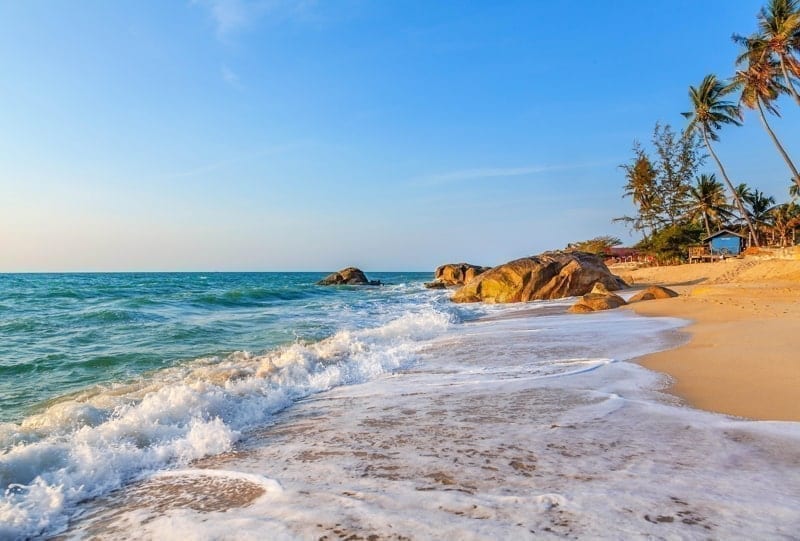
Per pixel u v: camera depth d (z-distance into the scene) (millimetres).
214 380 7516
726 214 54344
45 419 5414
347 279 66938
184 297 27297
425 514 2848
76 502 3400
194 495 3395
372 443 4395
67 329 14414
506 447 4121
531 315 18359
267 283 69938
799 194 57594
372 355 9719
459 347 10695
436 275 59500
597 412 5172
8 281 63500
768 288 19906
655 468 3523
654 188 58875
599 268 28891
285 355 9312
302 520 2852
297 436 4789
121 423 4871
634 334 11180
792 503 2893
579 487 3186
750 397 5512
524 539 2502
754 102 33875
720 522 2652
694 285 31359
